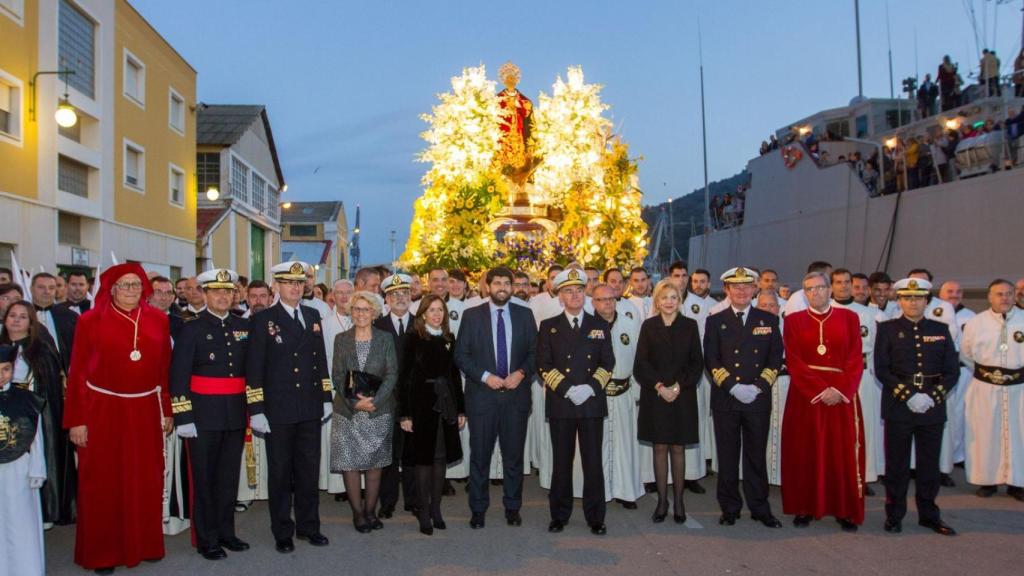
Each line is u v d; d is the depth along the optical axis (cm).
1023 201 1230
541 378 695
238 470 630
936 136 1542
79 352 581
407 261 1296
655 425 685
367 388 651
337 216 4769
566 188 1309
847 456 665
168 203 2194
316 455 644
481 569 571
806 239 1830
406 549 621
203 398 604
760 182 2067
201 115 2778
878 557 595
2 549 520
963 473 915
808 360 682
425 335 676
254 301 845
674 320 695
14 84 1421
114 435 582
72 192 1684
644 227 1312
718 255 2341
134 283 595
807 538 645
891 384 665
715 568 571
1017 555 599
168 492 670
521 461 695
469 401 688
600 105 1341
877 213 1577
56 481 641
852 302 838
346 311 801
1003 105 1448
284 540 619
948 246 1387
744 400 663
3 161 1385
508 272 696
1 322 602
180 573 573
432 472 673
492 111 1320
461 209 1245
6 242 1396
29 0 1465
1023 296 802
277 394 618
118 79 1861
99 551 571
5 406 521
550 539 646
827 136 1919
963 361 816
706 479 880
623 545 629
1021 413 770
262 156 3089
